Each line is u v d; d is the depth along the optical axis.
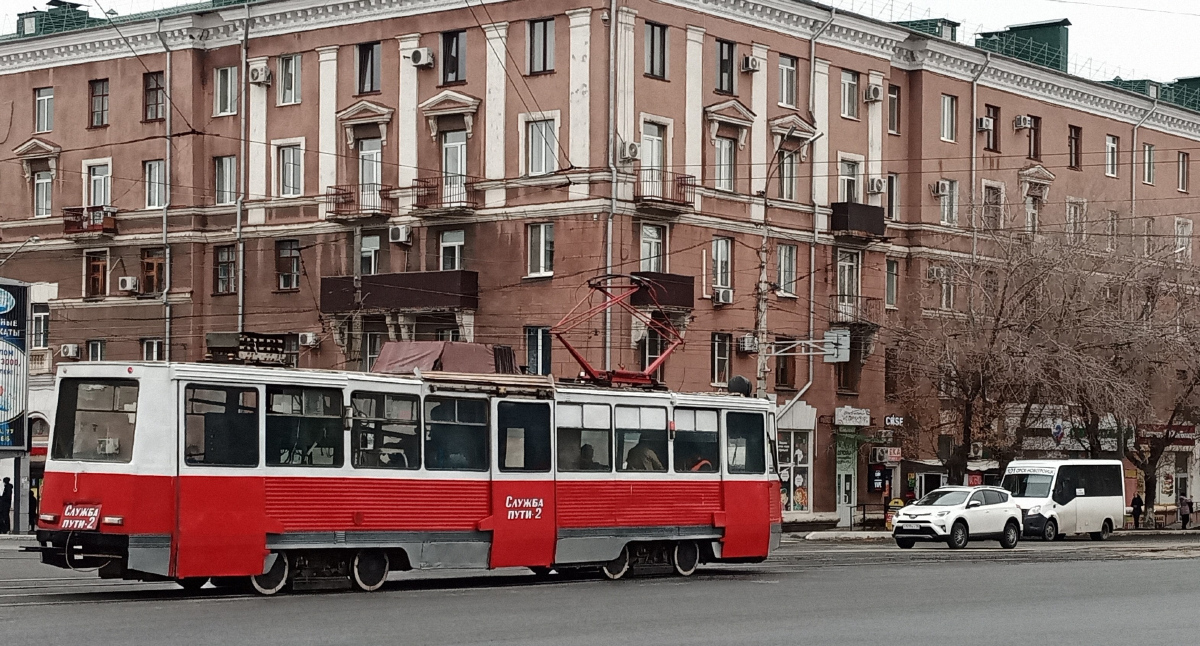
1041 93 61.22
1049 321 48.41
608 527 25.97
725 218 48.59
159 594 21.64
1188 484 69.38
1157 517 65.88
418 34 48.22
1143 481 66.50
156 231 52.81
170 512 20.58
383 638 16.41
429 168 48.03
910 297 54.66
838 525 52.69
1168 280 52.47
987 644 17.02
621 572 26.45
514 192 46.56
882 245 54.62
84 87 54.31
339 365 49.38
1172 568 30.98
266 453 21.62
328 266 50.03
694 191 47.34
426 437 23.58
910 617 19.84
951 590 24.34
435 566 23.48
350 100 49.44
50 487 20.95
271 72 51.16
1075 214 55.12
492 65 46.91
